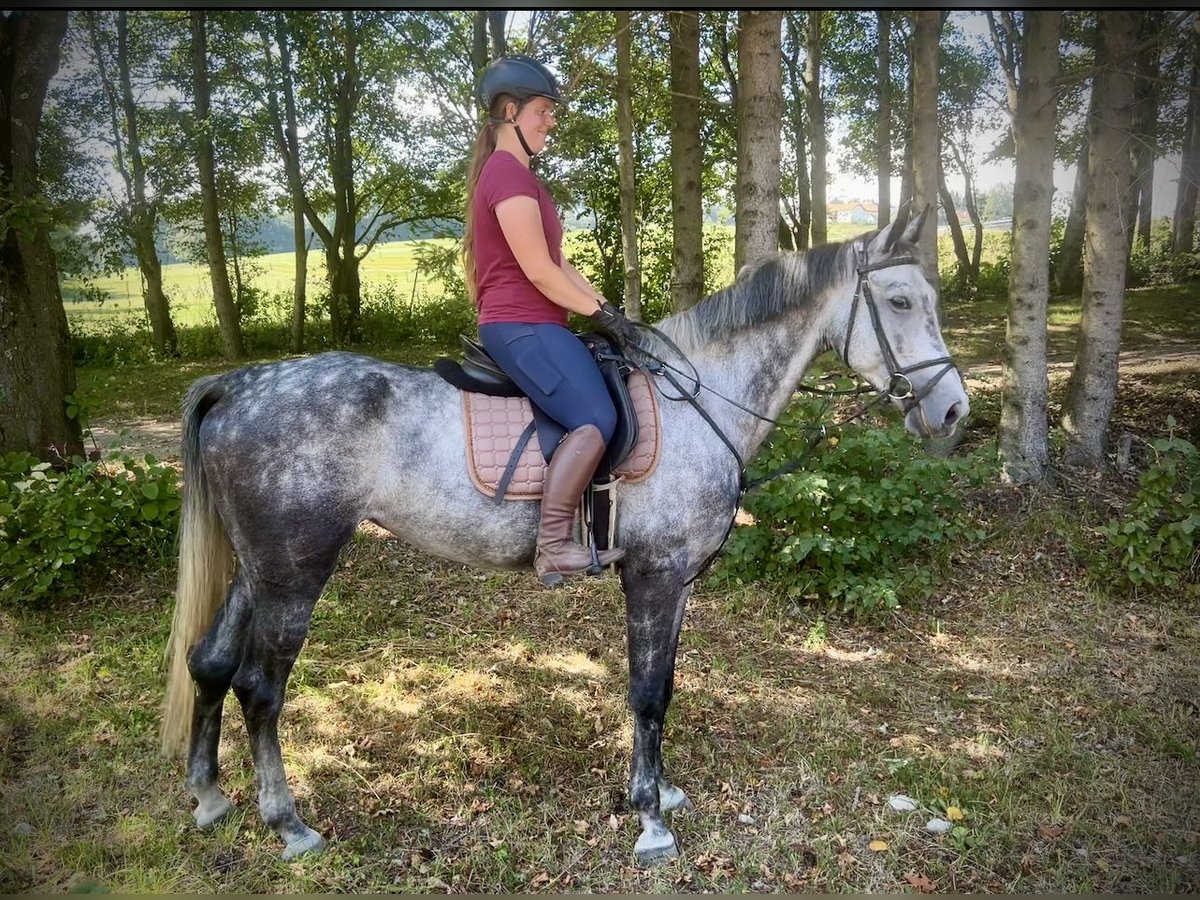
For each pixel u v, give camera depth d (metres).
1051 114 5.09
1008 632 3.89
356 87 14.47
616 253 14.88
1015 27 8.84
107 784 2.69
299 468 2.19
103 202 13.65
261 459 2.20
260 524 2.21
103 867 2.32
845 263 2.47
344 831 2.52
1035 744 3.00
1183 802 2.68
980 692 3.38
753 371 2.55
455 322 15.77
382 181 15.81
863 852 2.46
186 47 14.05
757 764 2.90
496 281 2.23
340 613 3.97
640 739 2.49
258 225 16.38
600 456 2.19
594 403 2.17
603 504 2.29
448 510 2.28
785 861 2.44
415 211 16.19
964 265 17.17
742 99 5.18
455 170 9.62
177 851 2.39
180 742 2.50
